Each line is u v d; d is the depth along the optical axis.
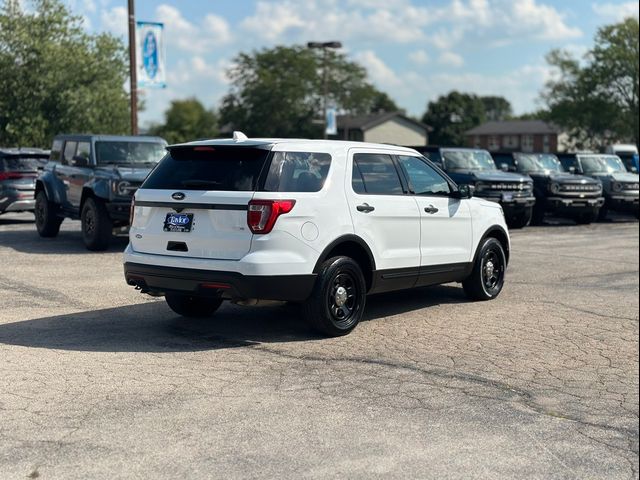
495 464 4.44
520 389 5.88
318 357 6.69
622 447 4.73
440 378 6.13
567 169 24.22
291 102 79.38
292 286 6.98
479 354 6.91
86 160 13.83
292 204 6.95
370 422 5.09
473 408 5.42
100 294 9.55
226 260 6.87
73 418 5.05
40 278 10.67
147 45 24.25
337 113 82.69
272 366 6.38
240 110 81.19
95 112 34.53
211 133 94.19
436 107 123.50
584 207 21.64
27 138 33.50
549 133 104.12
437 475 4.27
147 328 7.72
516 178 19.95
